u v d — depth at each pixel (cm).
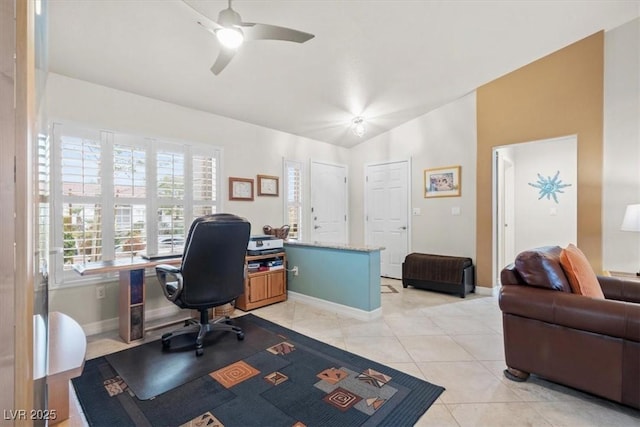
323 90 361
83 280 274
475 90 414
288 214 464
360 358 228
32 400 52
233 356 233
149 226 316
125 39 238
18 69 48
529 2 260
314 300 358
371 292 310
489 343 254
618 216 314
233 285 256
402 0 236
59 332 108
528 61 362
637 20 303
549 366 183
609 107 319
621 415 163
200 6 215
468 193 425
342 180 560
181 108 345
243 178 404
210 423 159
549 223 497
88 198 277
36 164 56
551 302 179
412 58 318
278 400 178
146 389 190
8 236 47
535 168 508
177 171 339
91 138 279
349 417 163
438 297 394
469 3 250
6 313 46
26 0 49
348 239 569
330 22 249
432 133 462
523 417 162
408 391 186
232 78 311
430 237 466
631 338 155
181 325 300
